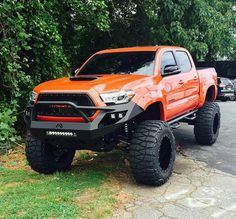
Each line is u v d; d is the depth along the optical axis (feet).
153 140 18.04
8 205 16.15
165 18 49.67
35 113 18.86
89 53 48.24
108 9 45.32
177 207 16.28
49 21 30.01
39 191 17.85
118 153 25.14
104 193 17.67
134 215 15.42
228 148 27.37
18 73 27.68
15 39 27.12
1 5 25.79
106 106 17.46
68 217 14.92
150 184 18.65
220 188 18.74
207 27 54.29
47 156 20.47
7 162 23.54
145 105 18.47
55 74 31.89
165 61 22.75
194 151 26.37
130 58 22.72
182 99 23.62
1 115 26.04
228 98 84.02
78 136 17.67
